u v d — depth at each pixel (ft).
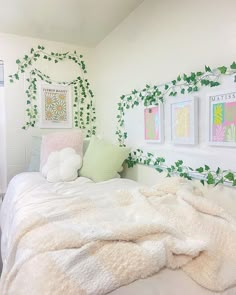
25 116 7.97
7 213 5.19
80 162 6.50
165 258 2.28
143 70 5.96
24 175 6.68
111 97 7.70
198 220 2.93
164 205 3.45
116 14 6.53
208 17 4.07
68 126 8.60
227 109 3.73
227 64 3.75
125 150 6.29
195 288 2.15
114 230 2.54
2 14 6.45
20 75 7.84
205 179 4.17
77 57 8.68
